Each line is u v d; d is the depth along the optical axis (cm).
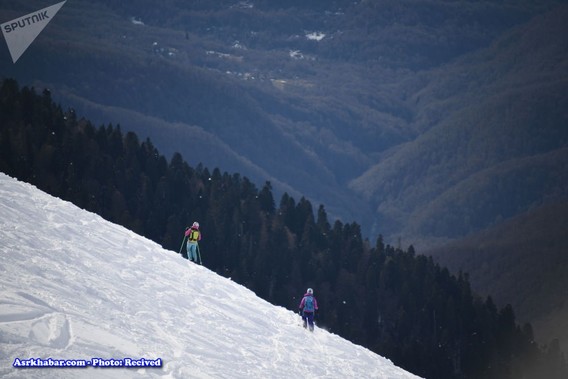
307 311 11856
